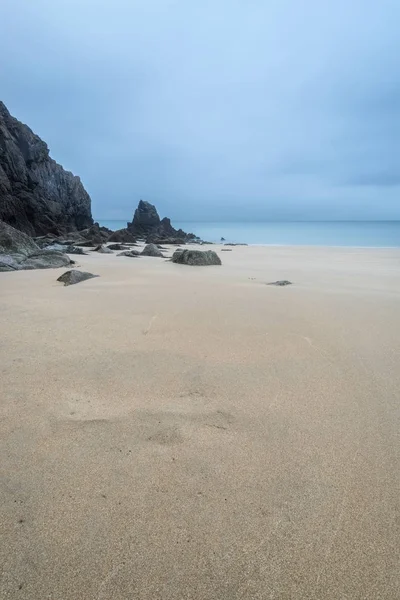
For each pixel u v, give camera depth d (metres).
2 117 31.00
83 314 5.43
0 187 27.50
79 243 25.11
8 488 1.95
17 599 1.41
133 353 3.89
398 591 1.48
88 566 1.55
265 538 1.69
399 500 1.91
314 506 1.87
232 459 2.22
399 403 2.91
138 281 8.81
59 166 38.38
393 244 33.44
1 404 2.79
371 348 4.16
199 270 11.74
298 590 1.48
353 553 1.63
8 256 11.41
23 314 5.39
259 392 3.07
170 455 2.25
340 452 2.29
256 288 8.03
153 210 45.84
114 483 2.00
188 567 1.55
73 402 2.84
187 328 4.80
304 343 4.30
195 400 2.92
